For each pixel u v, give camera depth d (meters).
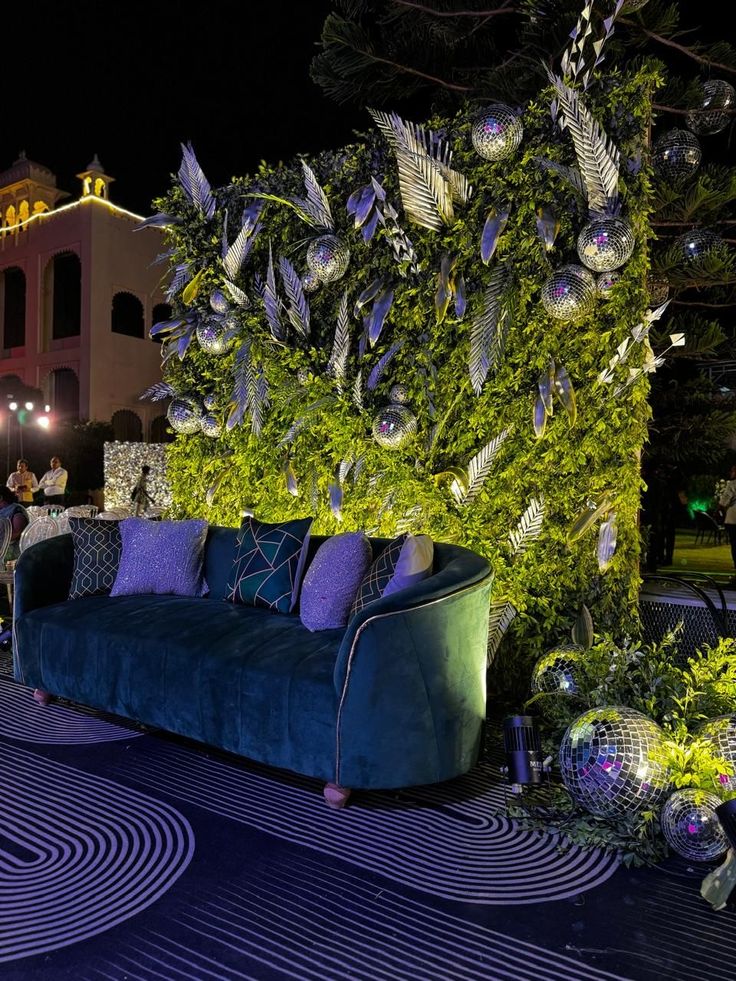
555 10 5.73
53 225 23.42
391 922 1.97
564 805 2.58
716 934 1.93
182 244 5.05
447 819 2.61
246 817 2.61
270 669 2.82
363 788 2.61
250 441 4.75
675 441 7.26
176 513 5.25
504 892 2.13
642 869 2.27
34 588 3.85
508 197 3.75
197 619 3.35
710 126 5.09
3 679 4.28
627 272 3.47
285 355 4.52
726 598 3.99
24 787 2.83
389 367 4.18
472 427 3.88
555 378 3.59
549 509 3.69
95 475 20.80
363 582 3.16
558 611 3.68
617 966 1.79
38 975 1.76
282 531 3.68
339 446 4.29
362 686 2.58
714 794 2.26
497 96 6.63
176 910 2.02
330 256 4.16
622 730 2.39
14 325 25.69
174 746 3.29
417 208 3.81
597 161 3.34
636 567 3.67
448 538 3.84
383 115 3.73
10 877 2.19
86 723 3.57
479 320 3.76
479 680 2.86
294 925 1.95
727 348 7.14
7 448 20.73
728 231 6.48
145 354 24.05
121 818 2.58
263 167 4.69
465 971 1.77
